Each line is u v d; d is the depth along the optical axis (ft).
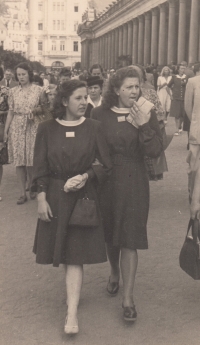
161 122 27.78
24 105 31.68
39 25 458.09
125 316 17.16
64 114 17.33
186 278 20.92
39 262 16.97
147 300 18.94
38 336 16.47
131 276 17.62
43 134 17.24
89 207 16.66
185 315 17.84
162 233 26.35
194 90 27.66
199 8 146.82
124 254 17.76
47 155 17.08
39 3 453.58
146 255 23.32
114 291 19.34
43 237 16.97
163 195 34.32
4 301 18.94
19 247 24.68
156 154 17.63
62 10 452.76
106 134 17.88
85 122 17.26
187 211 30.50
